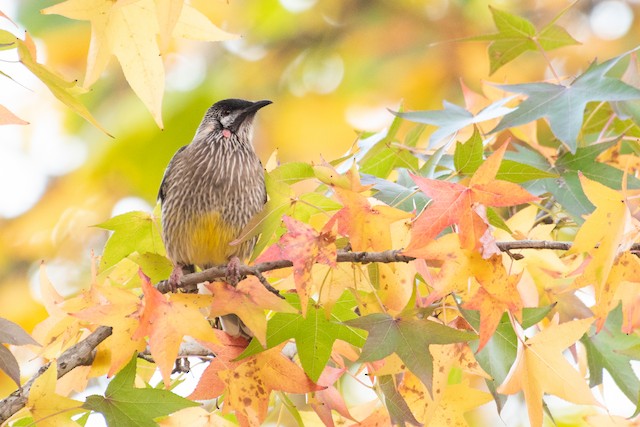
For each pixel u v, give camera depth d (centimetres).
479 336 630
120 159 1426
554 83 853
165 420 720
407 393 717
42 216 1464
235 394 679
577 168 815
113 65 1455
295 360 819
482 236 634
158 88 670
